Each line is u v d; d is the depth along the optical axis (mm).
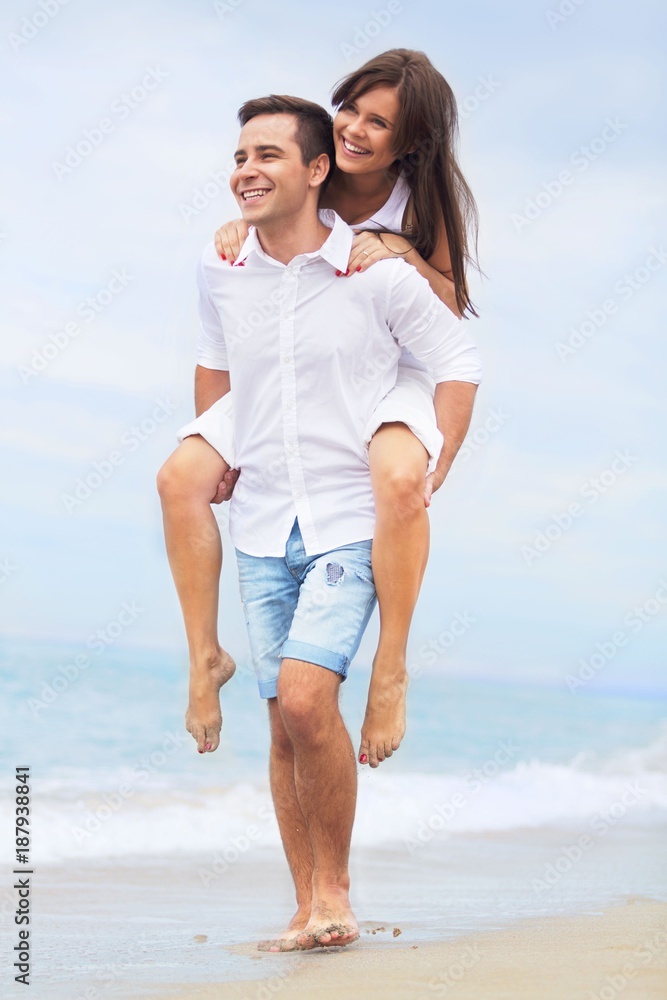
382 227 5328
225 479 5309
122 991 4418
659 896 7684
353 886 8086
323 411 5008
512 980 4453
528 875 8719
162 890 7820
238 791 12555
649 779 16172
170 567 5277
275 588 5172
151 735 17047
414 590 4910
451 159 5324
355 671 26516
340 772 4879
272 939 5941
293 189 4852
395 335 5082
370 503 5016
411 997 4172
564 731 23047
